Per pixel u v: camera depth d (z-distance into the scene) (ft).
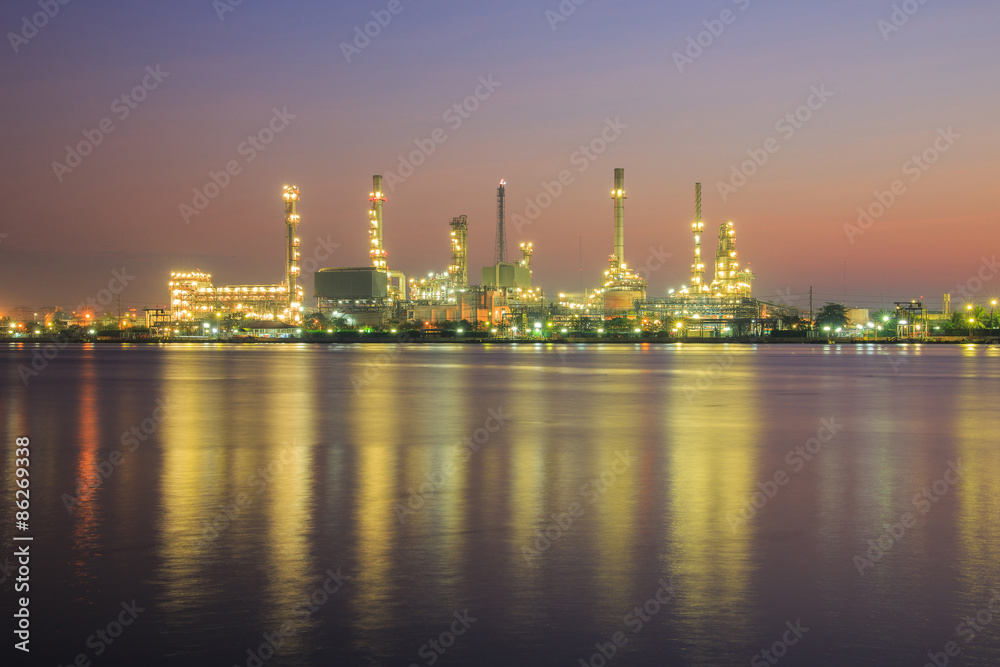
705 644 25.50
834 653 24.86
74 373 221.66
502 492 50.19
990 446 72.33
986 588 30.60
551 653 24.86
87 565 33.83
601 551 35.83
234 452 69.05
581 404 120.78
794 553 35.50
